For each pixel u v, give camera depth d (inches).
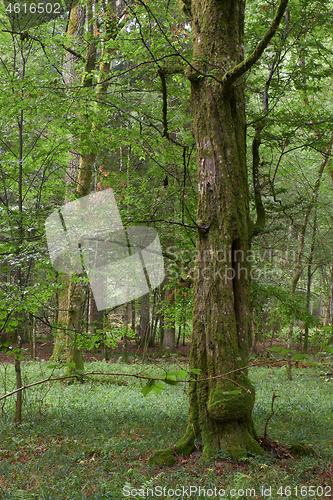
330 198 672.4
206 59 229.3
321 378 481.1
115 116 416.2
